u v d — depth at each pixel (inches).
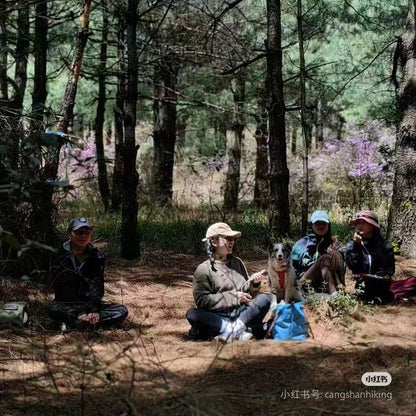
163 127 667.4
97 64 587.5
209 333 230.1
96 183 711.1
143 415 150.8
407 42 387.5
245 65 421.7
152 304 292.5
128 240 390.9
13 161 197.3
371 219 281.3
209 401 163.8
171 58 562.6
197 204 670.5
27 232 292.4
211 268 232.2
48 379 186.1
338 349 212.5
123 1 500.4
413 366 195.8
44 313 264.4
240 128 650.8
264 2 540.4
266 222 510.6
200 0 547.5
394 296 284.5
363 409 166.1
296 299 241.6
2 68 240.5
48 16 403.2
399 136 391.2
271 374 191.2
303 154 424.5
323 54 532.7
